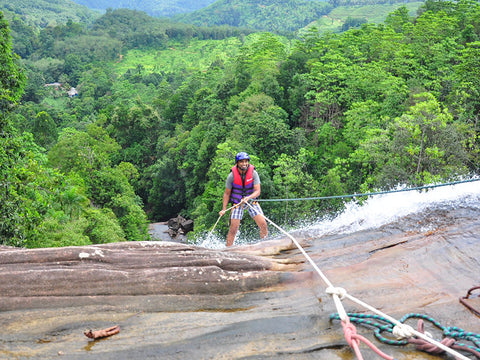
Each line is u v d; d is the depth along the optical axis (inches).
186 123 3176.7
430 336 103.5
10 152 519.5
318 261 158.9
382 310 122.6
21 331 108.0
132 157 3034.0
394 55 2516.0
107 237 1192.2
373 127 1706.4
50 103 6112.2
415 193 231.9
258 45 3314.5
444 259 156.1
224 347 103.8
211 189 1760.6
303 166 1675.7
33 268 128.8
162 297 126.1
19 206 498.9
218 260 144.1
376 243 175.6
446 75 2096.5
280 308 124.5
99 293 125.0
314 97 2268.7
